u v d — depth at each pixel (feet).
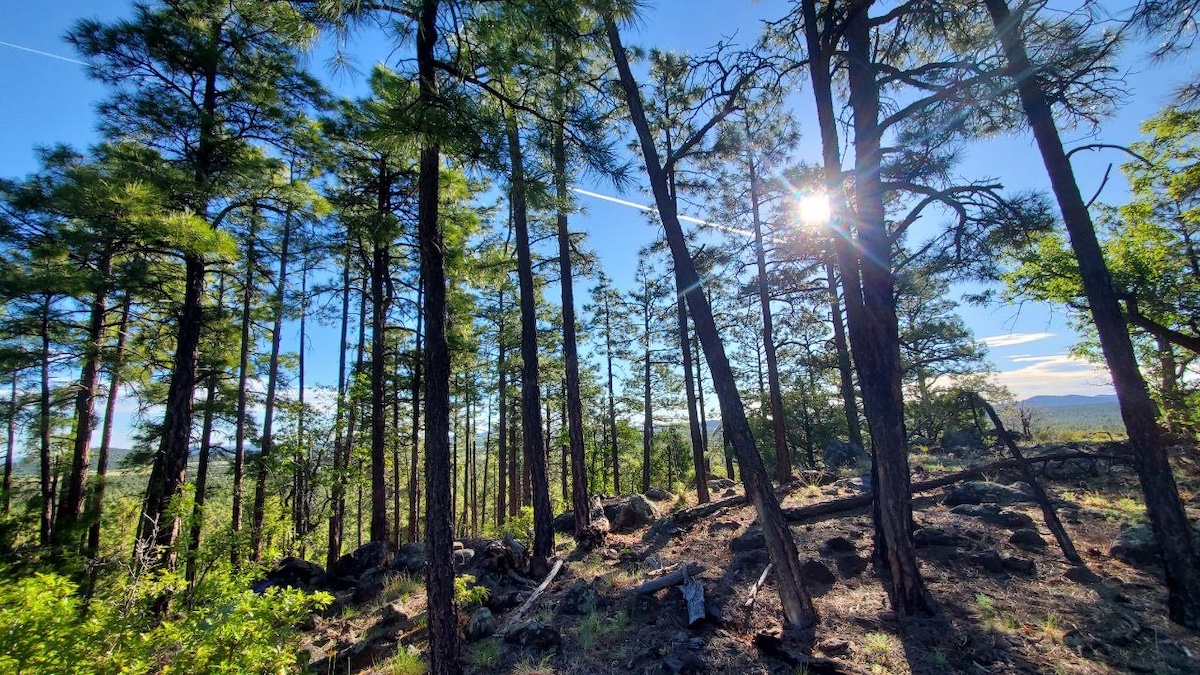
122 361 38.29
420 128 13.10
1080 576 17.78
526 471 77.25
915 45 24.82
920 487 31.37
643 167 39.60
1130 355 16.29
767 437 99.91
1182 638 13.71
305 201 33.24
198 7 29.35
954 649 14.01
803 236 37.58
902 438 17.57
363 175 37.65
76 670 11.37
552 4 15.10
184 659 12.70
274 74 31.04
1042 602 16.25
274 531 31.68
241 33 30.37
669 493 49.06
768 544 16.87
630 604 18.65
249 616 14.07
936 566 20.04
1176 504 15.01
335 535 38.45
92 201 23.35
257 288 39.29
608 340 83.15
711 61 23.88
